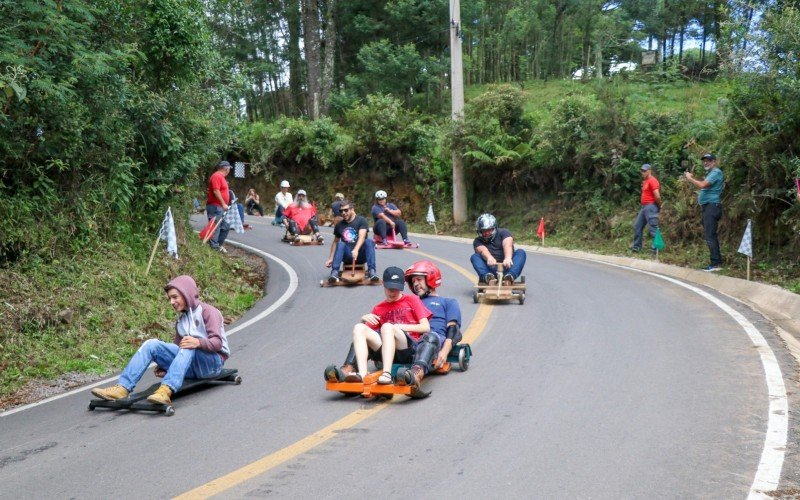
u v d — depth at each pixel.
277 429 6.20
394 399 6.98
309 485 4.90
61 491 5.00
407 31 35.69
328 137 31.33
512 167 23.94
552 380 7.36
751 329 9.30
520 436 5.77
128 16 13.64
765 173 13.62
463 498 4.62
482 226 12.41
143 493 4.88
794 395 6.57
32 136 11.32
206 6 18.41
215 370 7.69
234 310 12.65
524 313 10.98
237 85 17.44
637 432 5.77
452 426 6.09
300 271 16.61
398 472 5.09
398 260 17.67
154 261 13.41
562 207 22.39
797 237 13.21
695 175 17.39
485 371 7.86
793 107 13.21
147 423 6.61
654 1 33.97
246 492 4.81
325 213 30.86
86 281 11.19
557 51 37.66
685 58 34.19
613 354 8.31
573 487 4.76
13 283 10.14
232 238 22.80
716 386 6.92
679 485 4.74
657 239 16.14
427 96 35.31
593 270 15.59
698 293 12.27
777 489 4.64
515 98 24.45
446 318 7.93
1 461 5.72
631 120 20.91
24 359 9.04
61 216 11.64
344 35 40.06
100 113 12.30
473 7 34.75
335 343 9.66
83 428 6.56
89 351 9.70
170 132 14.40
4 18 10.36
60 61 11.02
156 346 7.32
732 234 15.15
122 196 12.84
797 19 13.09
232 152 34.12
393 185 29.48
